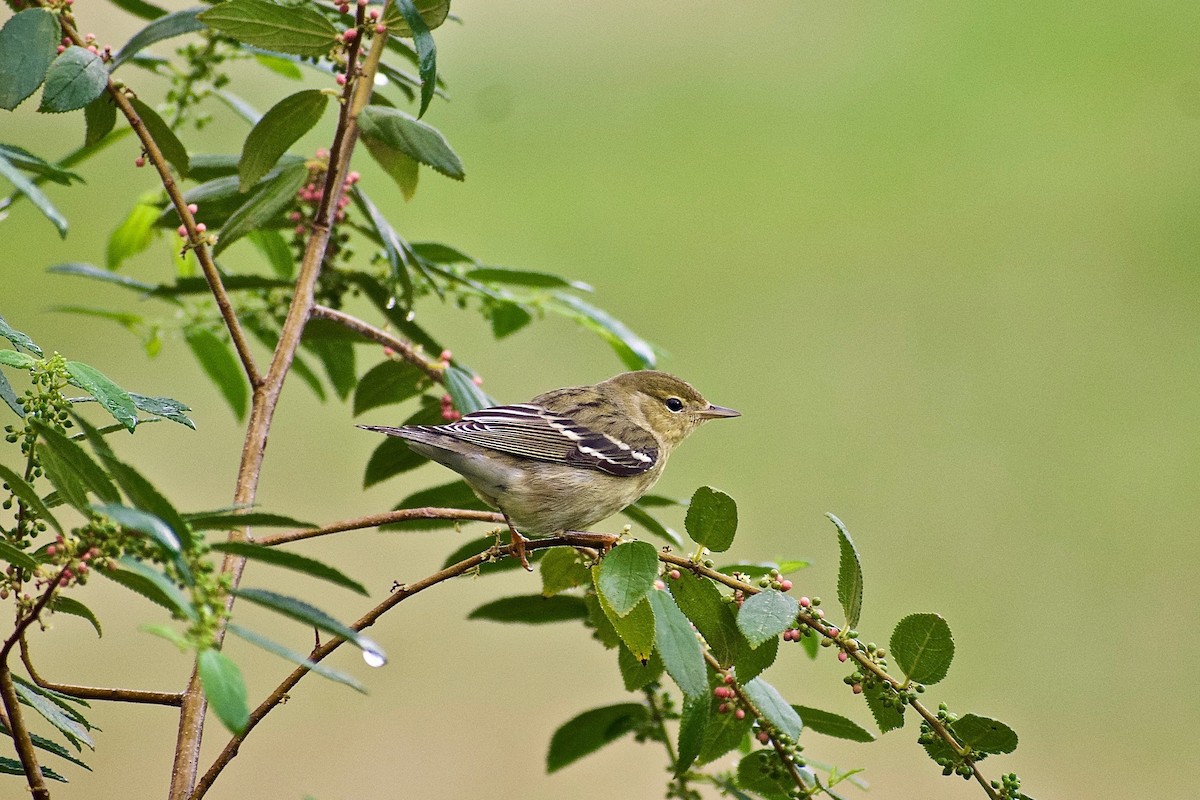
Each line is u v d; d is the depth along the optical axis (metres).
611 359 13.88
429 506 6.32
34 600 3.79
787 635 4.61
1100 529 13.64
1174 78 18.64
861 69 19.09
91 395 4.60
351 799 10.78
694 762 5.11
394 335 6.83
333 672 3.19
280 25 5.18
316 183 6.07
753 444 14.25
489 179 16.14
